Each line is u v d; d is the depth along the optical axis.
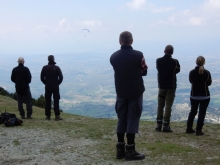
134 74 6.16
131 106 6.21
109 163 6.16
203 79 8.24
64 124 10.04
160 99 8.78
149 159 6.31
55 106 11.10
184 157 6.41
